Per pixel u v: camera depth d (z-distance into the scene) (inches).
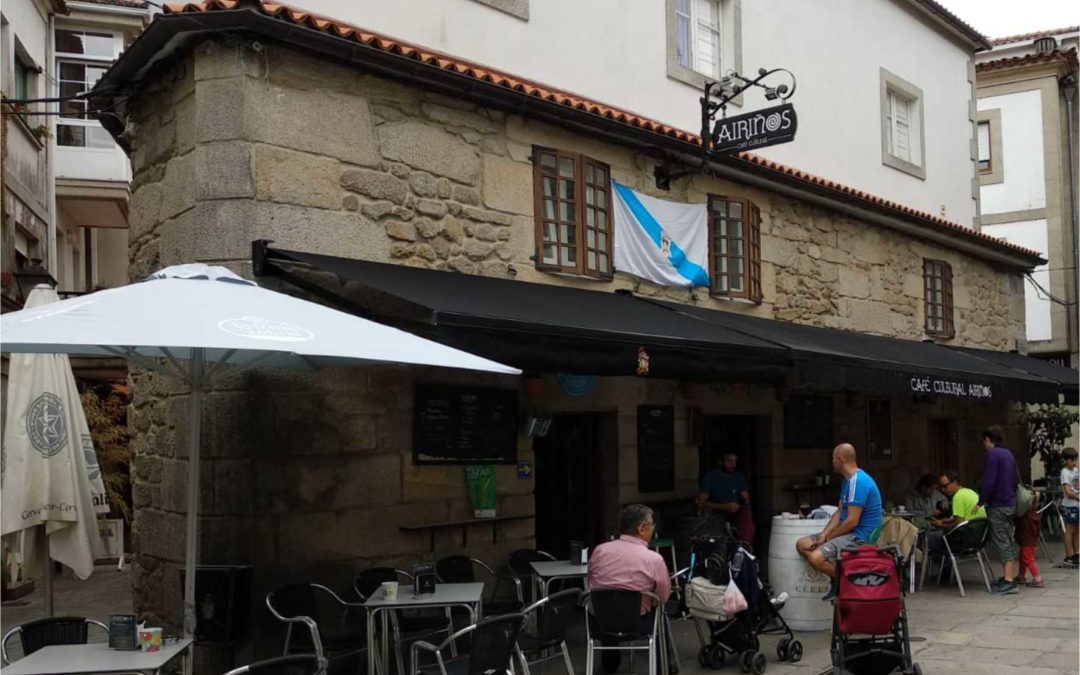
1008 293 704.4
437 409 303.3
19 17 545.0
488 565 316.8
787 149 506.9
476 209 322.7
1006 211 930.7
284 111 273.0
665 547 395.9
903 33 623.8
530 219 341.1
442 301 245.8
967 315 641.6
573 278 355.9
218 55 268.8
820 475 498.9
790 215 477.1
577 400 363.6
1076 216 898.7
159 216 296.7
